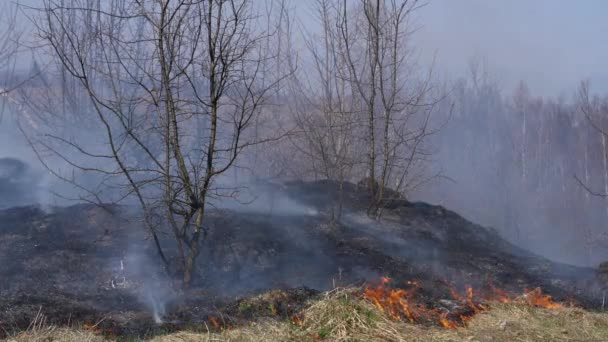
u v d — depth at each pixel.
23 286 7.00
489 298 7.76
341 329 5.75
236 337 5.68
